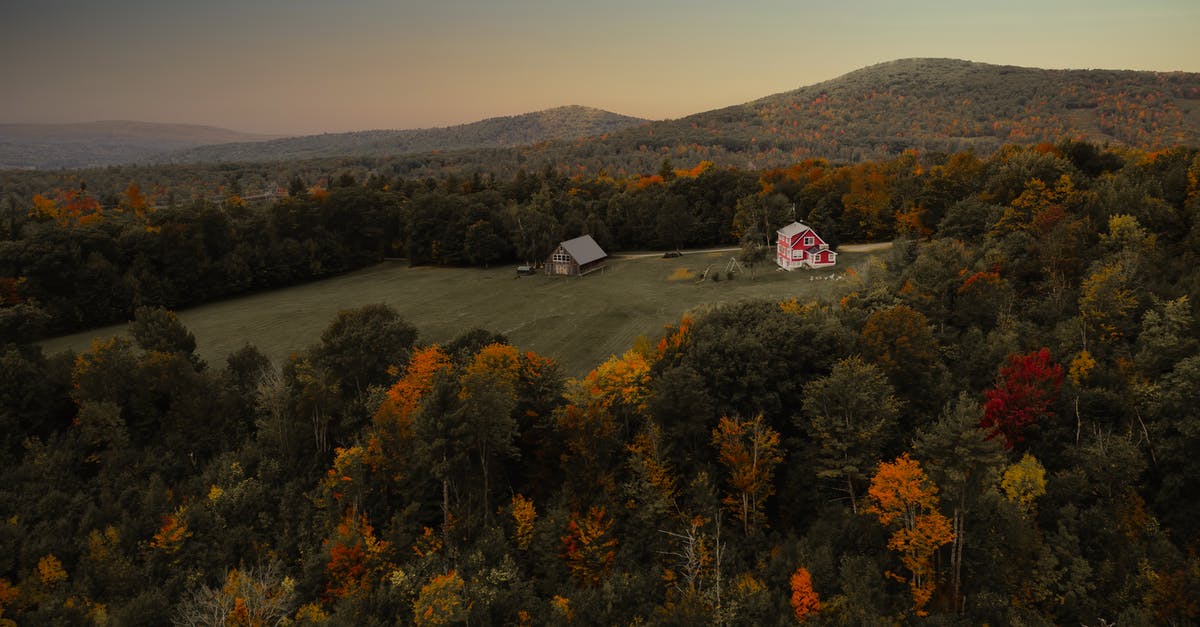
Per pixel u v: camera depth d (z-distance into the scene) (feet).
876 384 156.76
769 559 140.26
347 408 191.01
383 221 510.17
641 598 131.75
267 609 128.36
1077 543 133.80
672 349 192.75
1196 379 147.02
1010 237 246.88
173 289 381.60
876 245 423.23
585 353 281.95
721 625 121.60
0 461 172.65
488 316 346.95
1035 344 185.06
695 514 150.71
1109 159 329.11
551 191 563.89
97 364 191.52
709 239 492.13
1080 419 159.74
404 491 159.94
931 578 127.44
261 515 162.30
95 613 130.72
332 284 446.60
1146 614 119.34
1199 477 138.72
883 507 132.36
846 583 124.57
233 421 200.75
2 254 335.26
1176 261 204.54
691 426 156.97
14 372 185.57
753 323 205.26
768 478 154.10
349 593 133.90
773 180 523.70
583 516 154.61
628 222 498.28
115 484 170.60
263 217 458.09
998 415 158.61
